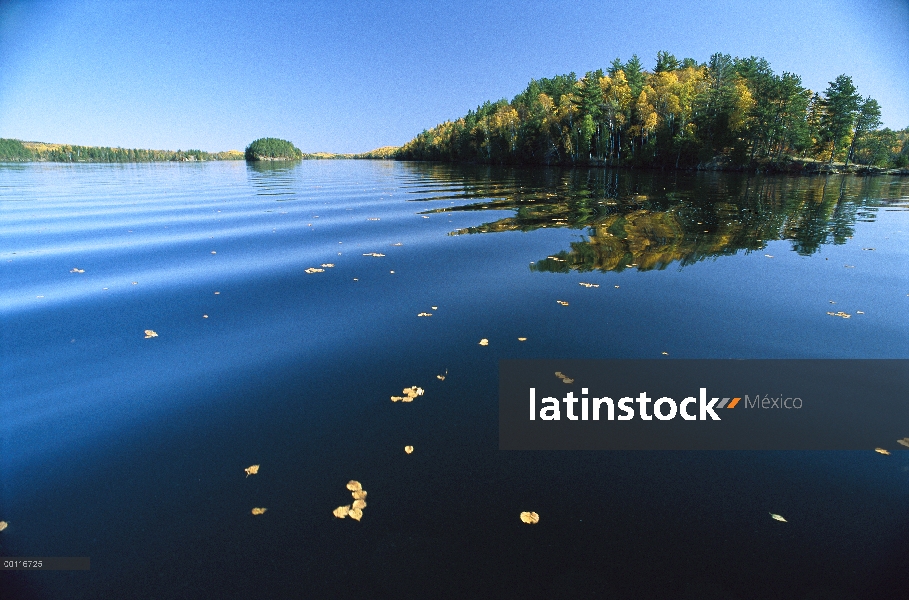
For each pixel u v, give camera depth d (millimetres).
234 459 4352
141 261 11562
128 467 4266
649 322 7391
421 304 8398
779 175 50219
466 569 3146
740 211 19500
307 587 3035
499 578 3072
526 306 8188
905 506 3686
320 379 5816
